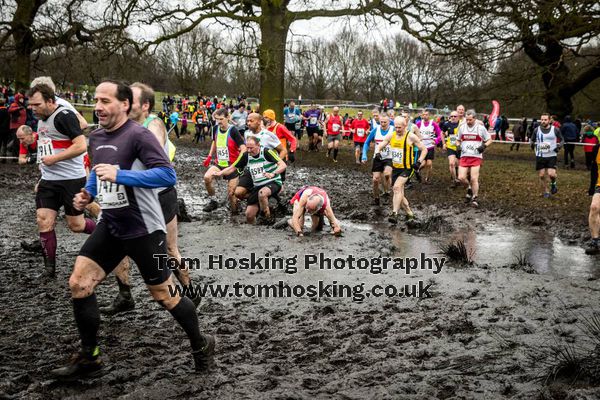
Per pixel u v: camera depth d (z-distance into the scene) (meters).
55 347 4.55
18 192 13.24
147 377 4.02
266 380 3.96
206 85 52.72
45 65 29.19
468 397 3.67
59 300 5.77
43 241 6.48
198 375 4.04
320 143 30.72
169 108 44.28
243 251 8.01
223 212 11.34
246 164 10.26
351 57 72.31
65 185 6.38
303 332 4.97
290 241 8.64
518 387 3.79
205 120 32.53
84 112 41.69
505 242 8.83
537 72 25.42
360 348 4.57
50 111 6.18
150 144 3.79
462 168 12.47
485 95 29.73
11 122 18.58
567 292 5.94
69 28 26.84
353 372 4.11
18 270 6.82
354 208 11.98
